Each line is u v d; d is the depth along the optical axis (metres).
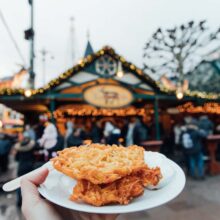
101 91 8.50
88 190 0.89
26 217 0.95
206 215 4.34
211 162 7.45
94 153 1.10
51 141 6.08
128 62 9.16
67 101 10.80
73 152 1.13
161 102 11.31
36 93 8.05
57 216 0.95
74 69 8.59
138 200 0.89
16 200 5.65
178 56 12.02
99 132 9.96
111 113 12.80
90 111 12.51
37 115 14.23
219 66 15.95
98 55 8.88
